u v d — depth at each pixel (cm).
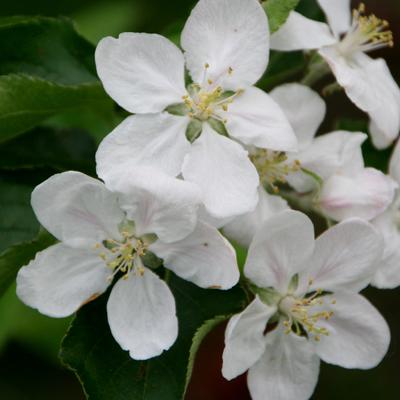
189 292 29
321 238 29
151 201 28
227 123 29
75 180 27
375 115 30
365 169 30
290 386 30
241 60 29
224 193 28
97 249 28
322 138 30
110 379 28
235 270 27
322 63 31
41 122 31
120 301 28
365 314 30
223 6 29
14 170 30
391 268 31
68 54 31
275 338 30
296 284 29
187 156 29
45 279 28
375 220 31
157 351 28
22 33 31
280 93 30
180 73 29
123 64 28
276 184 31
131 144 28
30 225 30
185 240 28
